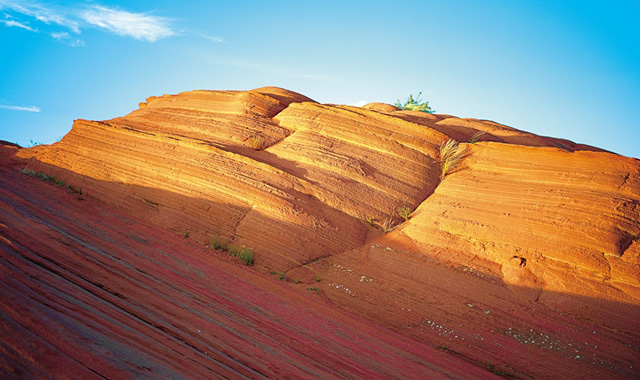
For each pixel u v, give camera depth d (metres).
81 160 15.62
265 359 5.96
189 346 5.54
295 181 14.09
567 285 10.24
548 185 12.66
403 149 15.78
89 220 11.50
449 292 10.56
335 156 15.38
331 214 13.48
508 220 12.05
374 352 7.55
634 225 10.70
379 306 10.21
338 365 6.57
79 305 5.31
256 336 6.78
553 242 11.00
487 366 8.24
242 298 8.58
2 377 3.14
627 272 9.97
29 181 14.38
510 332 9.30
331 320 8.75
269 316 7.99
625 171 11.97
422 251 12.20
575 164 12.78
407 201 14.42
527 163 13.66
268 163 15.11
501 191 13.16
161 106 20.55
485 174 14.16
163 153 15.18
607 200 11.31
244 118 17.77
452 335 9.20
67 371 3.55
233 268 10.62
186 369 4.71
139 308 6.25
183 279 8.61
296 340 7.15
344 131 16.39
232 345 6.09
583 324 9.49
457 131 17.45
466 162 14.98
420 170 15.27
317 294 10.46
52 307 4.80
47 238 8.22
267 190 13.49
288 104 19.72
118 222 12.24
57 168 15.46
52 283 5.74
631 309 9.48
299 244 12.21
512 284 10.67
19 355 3.52
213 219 12.84
